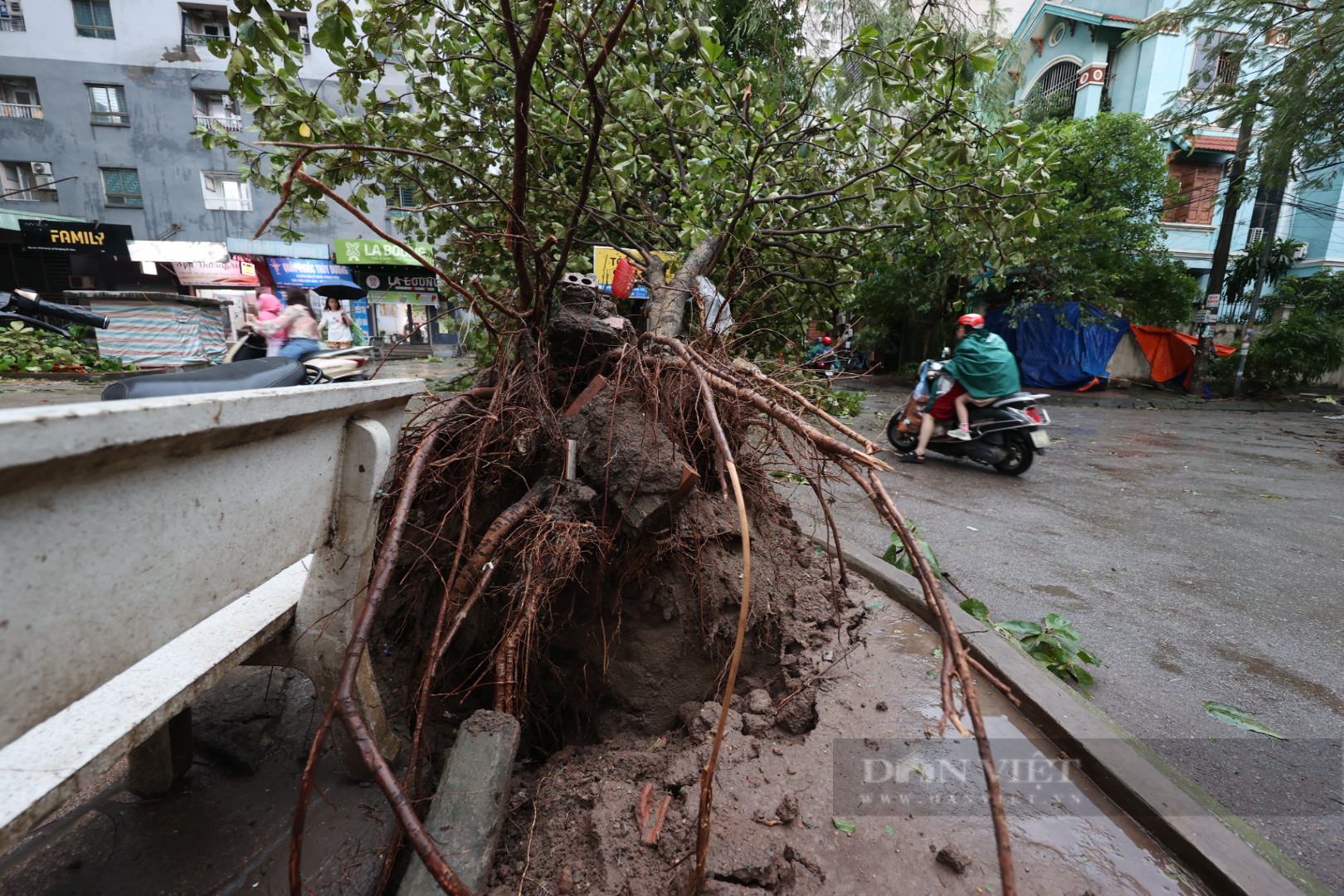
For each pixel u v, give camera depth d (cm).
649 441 240
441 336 1953
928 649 265
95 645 100
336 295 1617
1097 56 1800
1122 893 156
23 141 1930
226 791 198
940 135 433
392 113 423
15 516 83
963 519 539
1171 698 282
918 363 1814
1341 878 189
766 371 387
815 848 163
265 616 172
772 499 326
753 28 663
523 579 224
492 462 254
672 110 409
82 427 85
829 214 544
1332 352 1577
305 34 1764
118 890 163
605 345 288
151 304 1279
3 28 1880
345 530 173
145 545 106
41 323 1233
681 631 251
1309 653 322
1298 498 634
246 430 124
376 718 194
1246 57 1179
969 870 159
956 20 470
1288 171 1248
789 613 268
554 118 444
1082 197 1523
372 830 182
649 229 511
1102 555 460
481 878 148
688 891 147
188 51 1944
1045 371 1702
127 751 121
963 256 526
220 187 2050
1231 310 1991
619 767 196
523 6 371
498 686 206
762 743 205
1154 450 902
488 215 453
